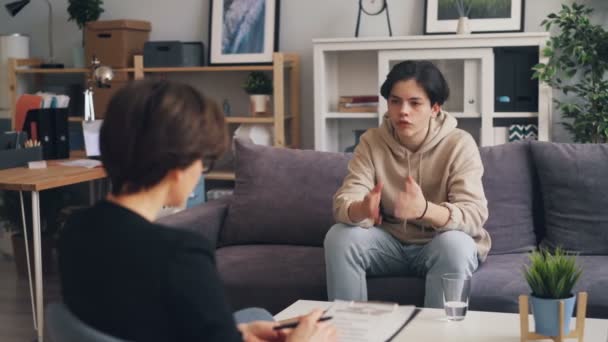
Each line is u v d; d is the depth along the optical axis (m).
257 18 4.86
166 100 1.14
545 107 4.04
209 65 4.95
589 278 2.40
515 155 2.87
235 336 1.10
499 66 4.13
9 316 3.59
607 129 3.93
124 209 1.14
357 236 2.48
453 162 2.61
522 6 4.30
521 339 1.74
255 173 3.05
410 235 2.60
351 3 4.75
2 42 5.16
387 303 1.84
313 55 4.62
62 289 1.16
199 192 4.09
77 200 5.25
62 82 5.34
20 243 4.24
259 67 4.67
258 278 2.64
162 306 1.07
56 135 3.80
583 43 4.00
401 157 2.66
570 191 2.74
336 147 4.57
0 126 5.26
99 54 4.92
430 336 1.80
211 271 1.11
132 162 1.13
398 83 2.58
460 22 4.25
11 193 4.23
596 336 1.77
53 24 5.40
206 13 5.06
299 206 2.96
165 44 4.80
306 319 1.41
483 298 2.40
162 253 1.08
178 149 1.13
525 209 2.82
